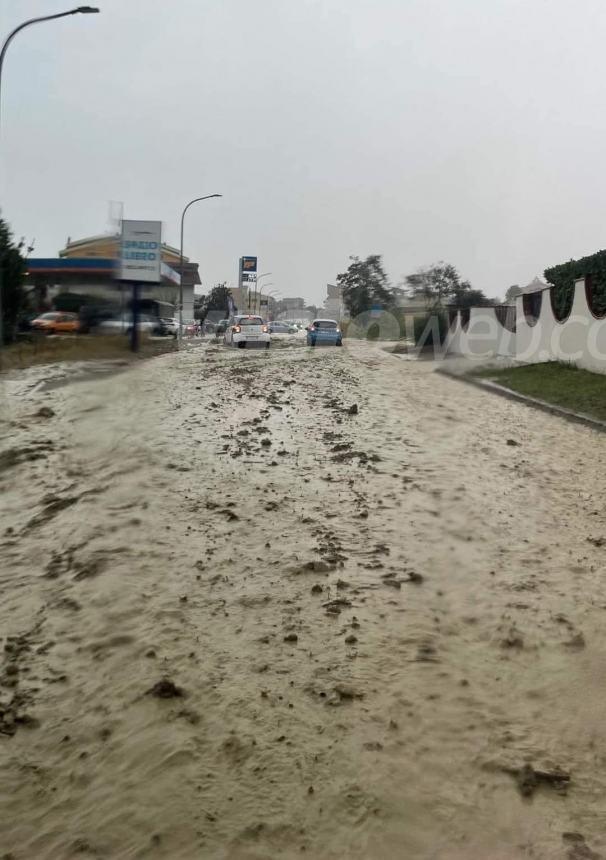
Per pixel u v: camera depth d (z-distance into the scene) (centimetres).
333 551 610
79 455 988
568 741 358
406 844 295
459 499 770
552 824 305
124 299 3512
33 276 4103
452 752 349
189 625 483
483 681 412
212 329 6900
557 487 830
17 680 433
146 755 355
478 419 1336
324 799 320
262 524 680
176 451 984
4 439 1105
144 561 596
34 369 2183
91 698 408
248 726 371
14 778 348
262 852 293
